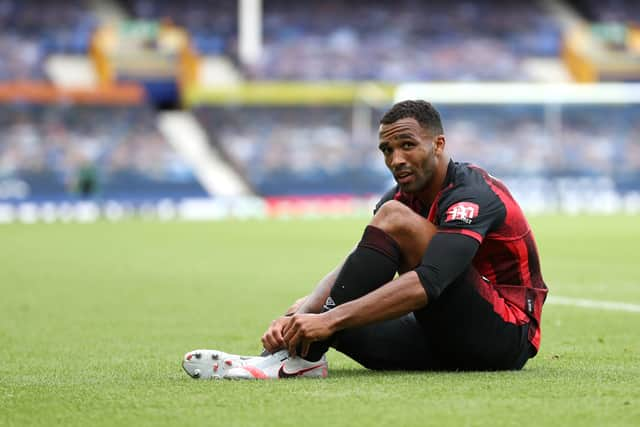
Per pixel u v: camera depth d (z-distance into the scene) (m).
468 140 164.00
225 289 48.69
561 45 174.00
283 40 169.25
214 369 19.00
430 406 15.92
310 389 17.56
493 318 18.72
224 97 154.62
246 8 157.88
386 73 167.25
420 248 18.23
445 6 180.50
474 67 169.88
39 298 44.50
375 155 158.00
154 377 20.48
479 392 17.16
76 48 163.38
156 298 44.41
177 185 147.38
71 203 141.75
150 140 152.00
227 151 154.38
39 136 149.62
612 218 129.62
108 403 16.78
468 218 18.33
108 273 58.47
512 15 180.00
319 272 58.78
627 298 43.06
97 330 32.72
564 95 159.38
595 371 20.61
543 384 18.02
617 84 165.38
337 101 158.12
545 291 20.16
